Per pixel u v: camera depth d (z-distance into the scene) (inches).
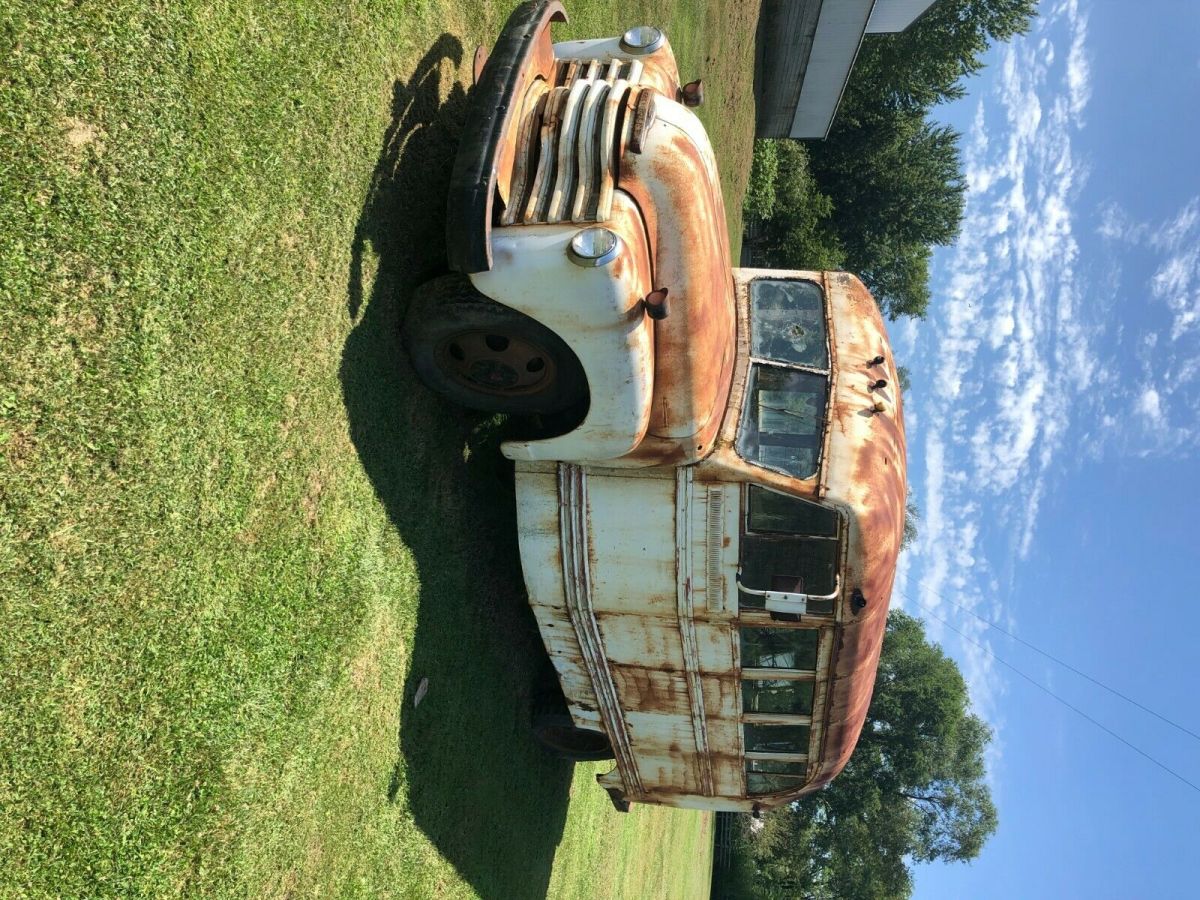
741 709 201.9
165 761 111.3
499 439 202.8
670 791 233.0
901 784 1270.9
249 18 119.8
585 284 132.0
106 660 103.0
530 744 244.1
